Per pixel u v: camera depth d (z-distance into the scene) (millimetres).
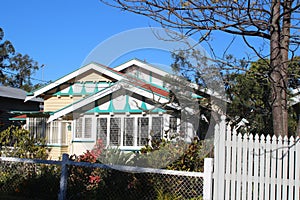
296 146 7047
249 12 6809
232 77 9484
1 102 22531
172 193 7613
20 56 51750
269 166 7059
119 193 7906
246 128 10141
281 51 7508
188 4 6629
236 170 7090
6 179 9141
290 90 9453
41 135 16203
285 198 6988
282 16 7348
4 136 11922
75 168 8320
